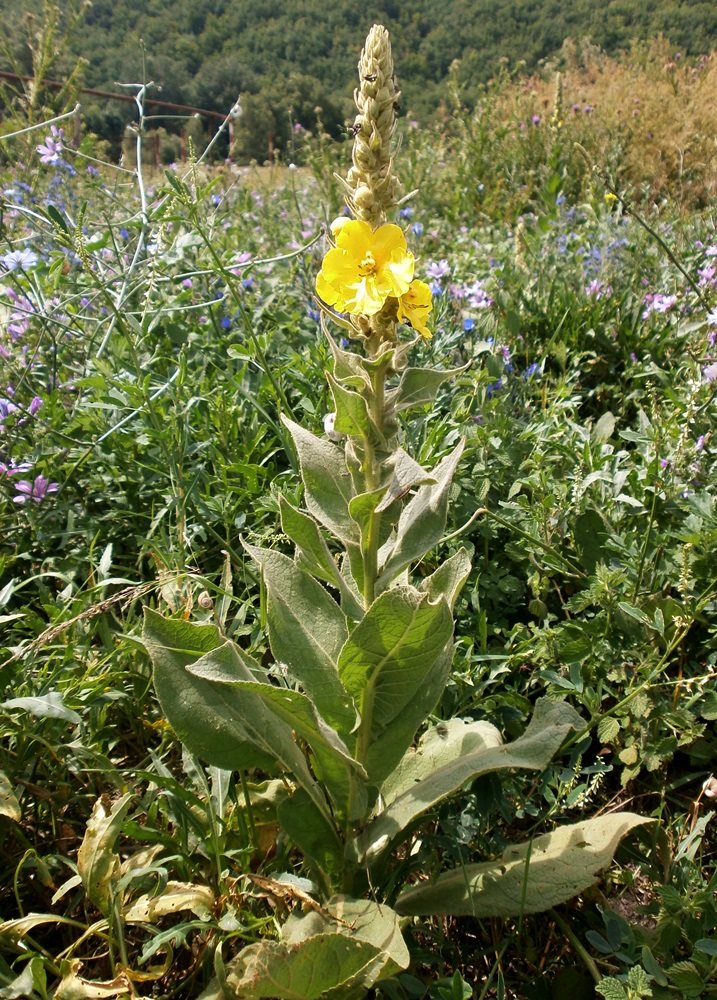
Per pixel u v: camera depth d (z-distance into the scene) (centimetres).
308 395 84
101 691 53
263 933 42
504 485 72
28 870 48
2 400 74
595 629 58
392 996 40
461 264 133
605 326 109
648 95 248
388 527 41
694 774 53
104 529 73
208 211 115
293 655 42
